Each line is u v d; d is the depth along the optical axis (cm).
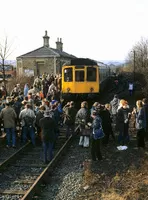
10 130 1463
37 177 1105
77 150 1435
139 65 5256
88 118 1452
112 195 936
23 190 988
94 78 2514
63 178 1102
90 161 1271
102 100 2967
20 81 3172
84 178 1085
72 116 1575
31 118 1475
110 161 1266
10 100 1536
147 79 3400
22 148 1398
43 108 1470
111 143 1523
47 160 1260
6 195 950
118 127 1478
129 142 1527
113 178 1072
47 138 1240
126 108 1476
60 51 4844
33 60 4350
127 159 1282
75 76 2502
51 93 2298
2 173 1148
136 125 1412
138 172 1130
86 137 1465
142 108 1401
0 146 1474
